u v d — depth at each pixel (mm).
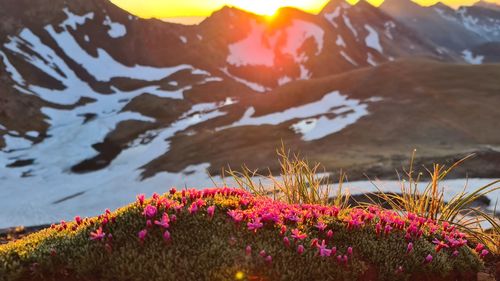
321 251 5527
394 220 6746
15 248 5789
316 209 7082
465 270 6410
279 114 102562
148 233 5645
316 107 101188
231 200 6855
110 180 82250
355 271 5652
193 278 5176
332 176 45875
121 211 6340
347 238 6281
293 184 9398
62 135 137500
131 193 72438
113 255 5414
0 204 78938
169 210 6137
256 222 5805
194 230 5824
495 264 7230
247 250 5414
